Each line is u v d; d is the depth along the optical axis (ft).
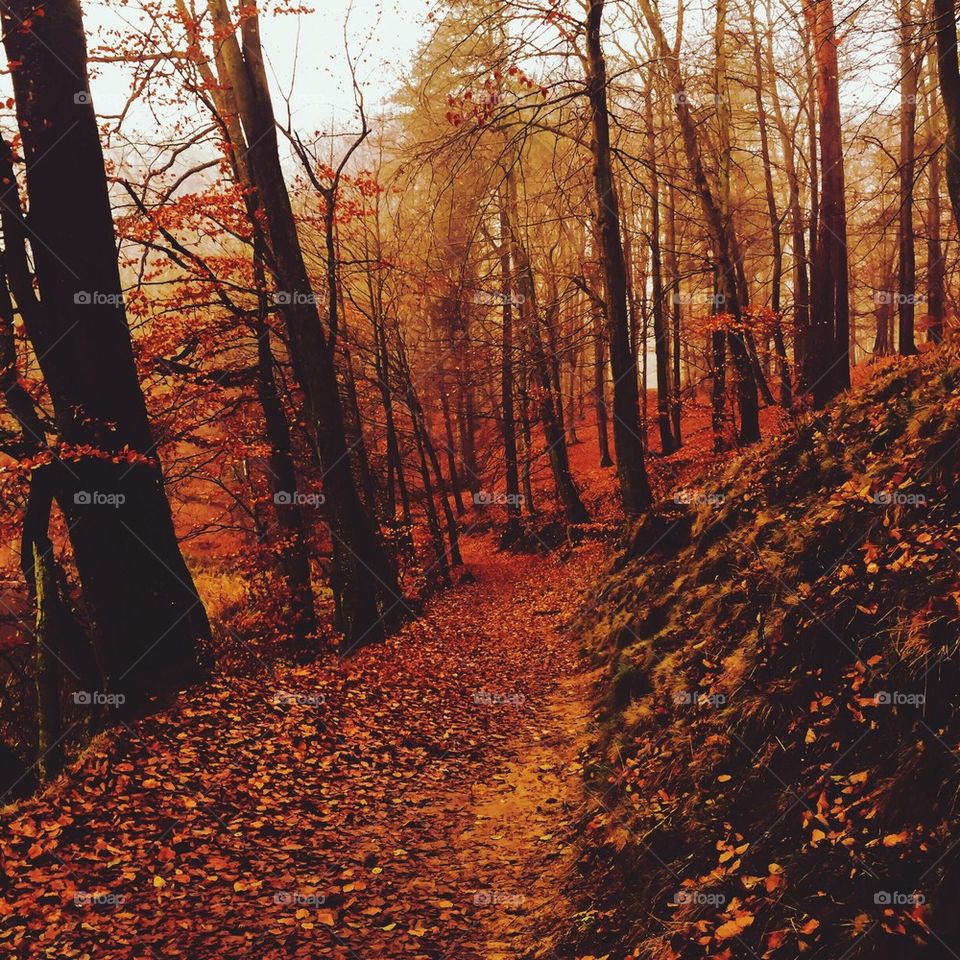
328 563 68.49
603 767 21.21
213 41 41.09
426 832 20.56
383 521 70.59
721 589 24.23
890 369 28.22
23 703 39.91
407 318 85.76
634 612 32.89
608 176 40.22
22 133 29.14
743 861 13.17
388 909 16.60
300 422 51.03
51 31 28.81
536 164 74.28
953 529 15.29
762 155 68.59
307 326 43.60
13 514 34.30
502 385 82.89
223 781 22.16
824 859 11.84
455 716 30.63
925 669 13.06
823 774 13.57
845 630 15.83
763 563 22.00
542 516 89.76
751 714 16.11
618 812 17.34
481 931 15.81
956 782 11.20
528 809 21.68
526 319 61.41
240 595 61.36
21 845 18.52
